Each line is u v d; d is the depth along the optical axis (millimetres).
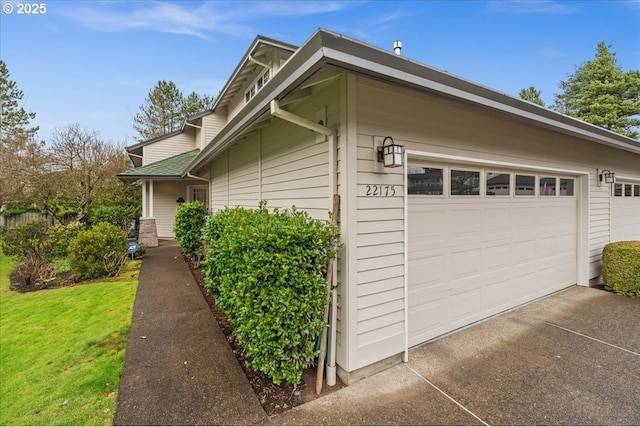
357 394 2643
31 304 5031
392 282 3014
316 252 2578
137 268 7383
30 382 2881
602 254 5742
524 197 4754
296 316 2529
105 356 3307
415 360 3188
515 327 3988
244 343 2754
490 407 2477
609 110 17094
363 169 2787
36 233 7426
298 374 2602
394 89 2982
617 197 6758
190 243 7852
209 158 7617
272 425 2287
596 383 2793
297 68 2266
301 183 3557
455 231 3818
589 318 4301
